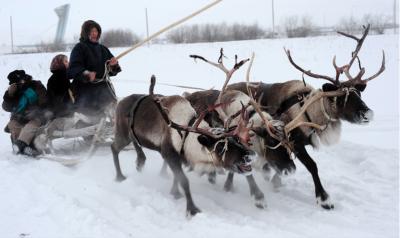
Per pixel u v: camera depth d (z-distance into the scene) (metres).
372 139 9.11
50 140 8.03
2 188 6.11
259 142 5.94
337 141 6.50
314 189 6.38
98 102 8.20
